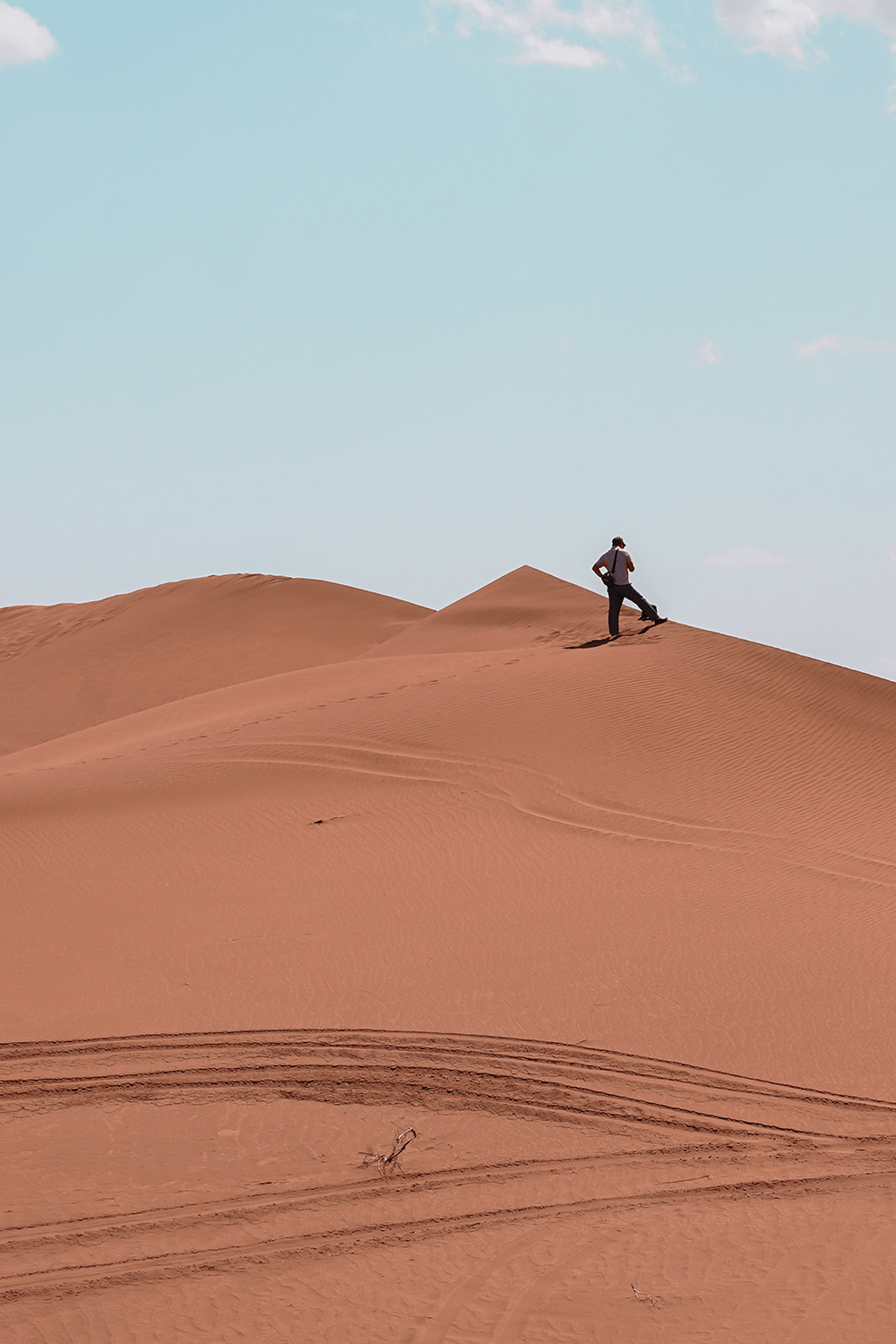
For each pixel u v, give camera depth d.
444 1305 11.45
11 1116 16.06
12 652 120.56
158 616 122.25
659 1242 12.72
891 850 30.36
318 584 127.12
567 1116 16.09
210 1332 11.02
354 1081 17.16
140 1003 20.11
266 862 29.30
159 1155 14.93
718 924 24.34
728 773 35.22
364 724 39.47
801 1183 14.20
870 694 41.00
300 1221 13.24
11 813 34.28
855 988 20.73
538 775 34.94
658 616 47.31
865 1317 11.01
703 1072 17.41
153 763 38.03
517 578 83.31
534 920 24.55
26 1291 11.77
